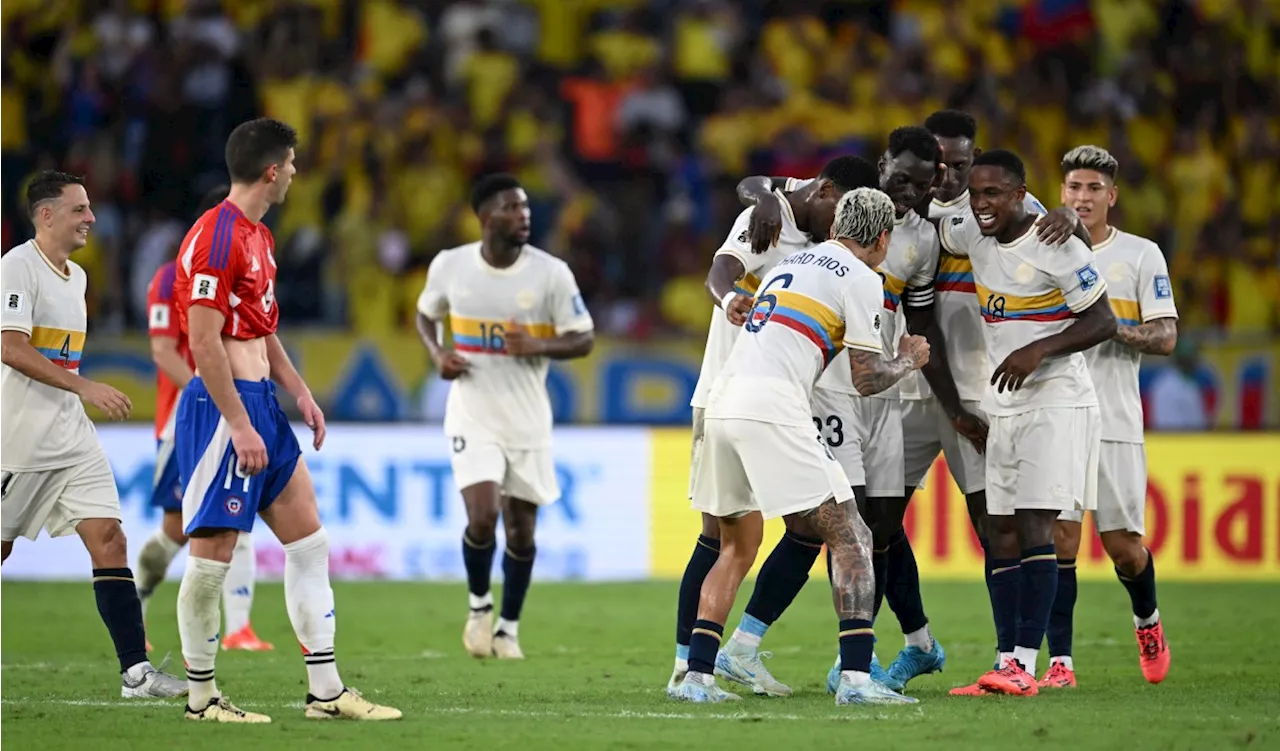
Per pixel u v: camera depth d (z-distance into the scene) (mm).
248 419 21141
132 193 61062
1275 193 66312
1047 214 24859
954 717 21641
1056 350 24672
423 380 51469
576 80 68375
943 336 26688
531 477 33562
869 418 25891
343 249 59406
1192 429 51094
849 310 22562
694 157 66125
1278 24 69875
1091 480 25547
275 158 21641
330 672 21812
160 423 32531
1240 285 62031
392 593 44469
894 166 24531
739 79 70375
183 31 65125
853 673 23016
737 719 21578
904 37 70250
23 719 21781
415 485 47938
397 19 68438
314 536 21859
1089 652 32375
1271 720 21594
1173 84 68375
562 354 33375
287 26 66312
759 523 23891
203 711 21688
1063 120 67000
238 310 21516
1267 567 47188
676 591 45188
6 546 25469
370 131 63656
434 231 62000
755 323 23109
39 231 25312
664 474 48750
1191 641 34000
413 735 20234
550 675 29188
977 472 26859
